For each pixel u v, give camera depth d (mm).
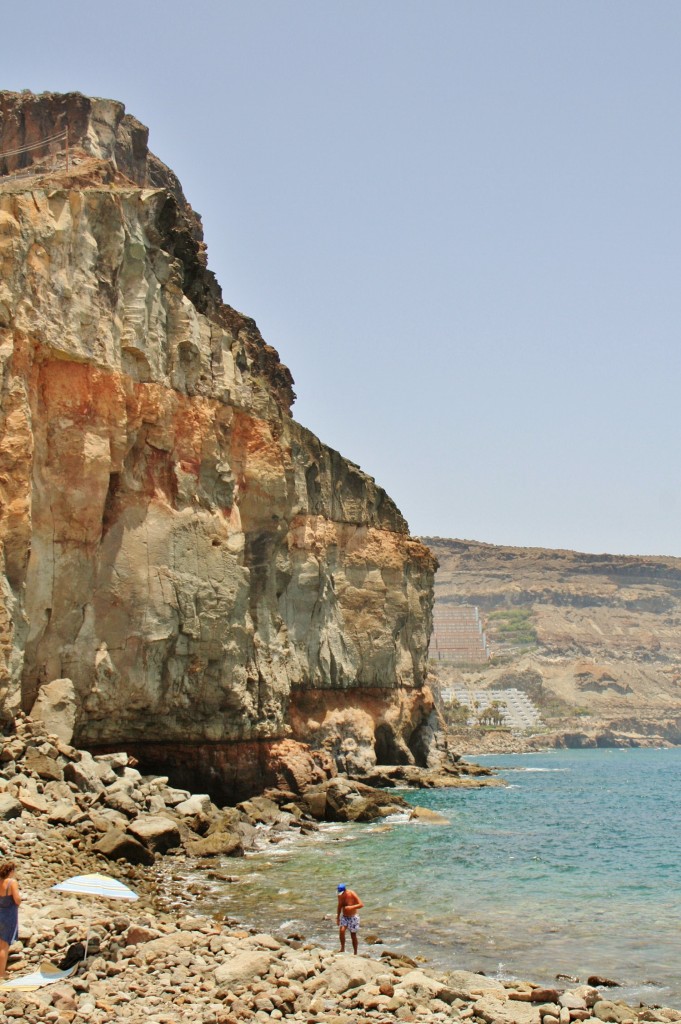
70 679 39000
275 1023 16516
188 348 46625
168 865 31828
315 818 48312
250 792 48031
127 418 42000
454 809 60531
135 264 43156
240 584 47375
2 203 37438
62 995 15961
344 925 23188
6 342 35844
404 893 30766
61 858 27234
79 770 33344
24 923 20281
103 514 41438
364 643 72625
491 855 39500
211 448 47031
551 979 22031
